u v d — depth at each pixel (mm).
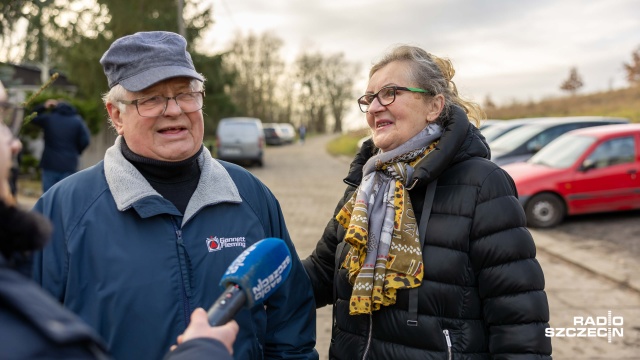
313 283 2365
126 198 1748
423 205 1956
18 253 945
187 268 1760
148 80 1737
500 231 1836
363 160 2268
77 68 15828
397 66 2041
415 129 2047
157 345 1672
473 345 1871
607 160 8227
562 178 8117
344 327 2092
